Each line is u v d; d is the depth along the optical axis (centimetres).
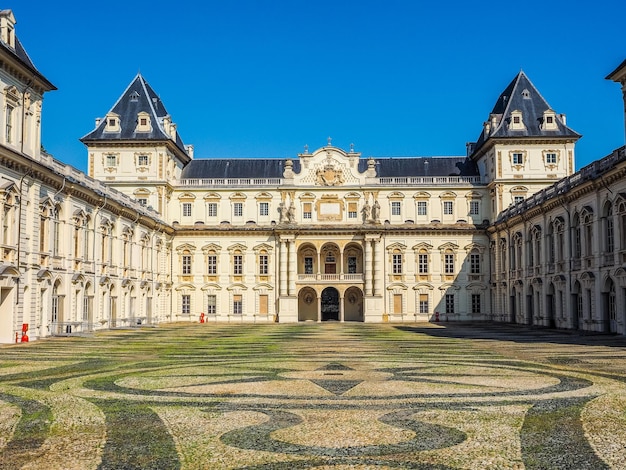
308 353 3753
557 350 3853
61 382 2491
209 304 9600
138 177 9069
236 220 9675
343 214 9650
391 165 10100
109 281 6706
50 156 5366
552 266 6881
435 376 2638
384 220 9675
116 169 9081
